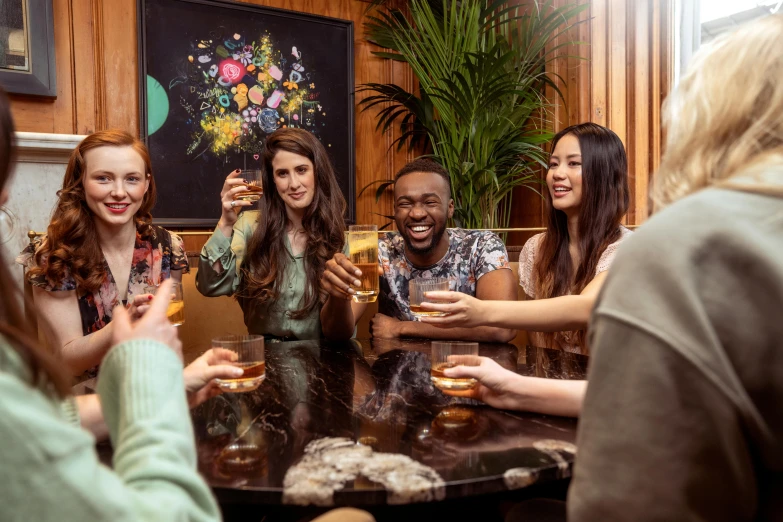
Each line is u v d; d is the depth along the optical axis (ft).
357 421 3.51
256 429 3.38
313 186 6.86
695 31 11.68
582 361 5.11
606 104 11.89
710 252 1.67
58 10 10.13
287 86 12.30
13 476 1.32
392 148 13.76
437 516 3.90
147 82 10.91
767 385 1.62
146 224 6.42
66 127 10.28
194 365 3.48
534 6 11.63
